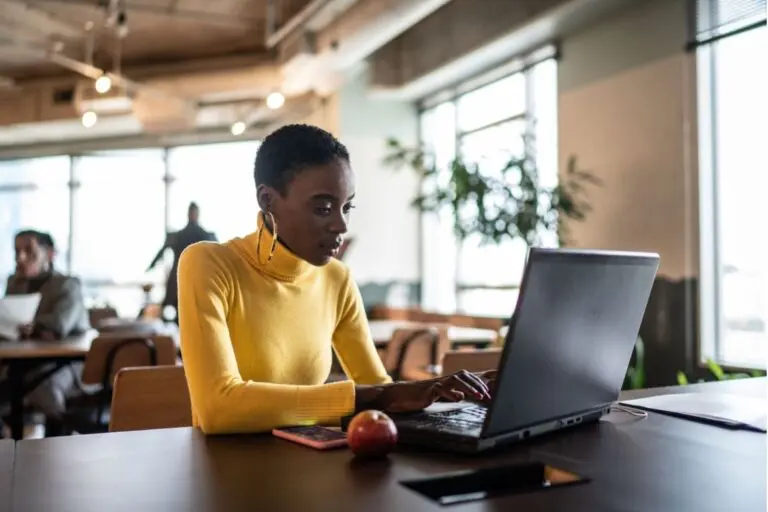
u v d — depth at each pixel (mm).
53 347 3334
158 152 9766
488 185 5180
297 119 8625
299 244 1288
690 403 1359
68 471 914
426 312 5859
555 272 933
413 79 7207
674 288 4637
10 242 10203
